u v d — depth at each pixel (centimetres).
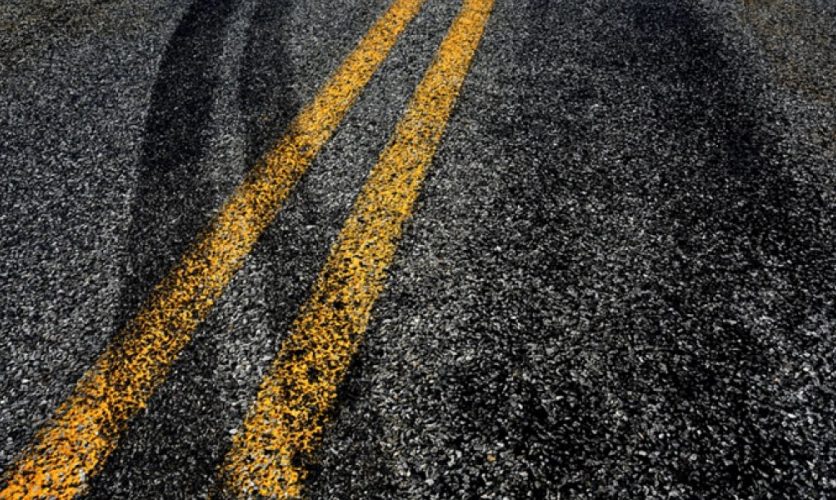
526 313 143
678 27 243
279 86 219
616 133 193
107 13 268
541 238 160
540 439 120
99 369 136
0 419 128
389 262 156
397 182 178
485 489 113
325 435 122
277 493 114
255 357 136
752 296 145
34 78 229
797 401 125
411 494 113
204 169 185
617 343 136
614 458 117
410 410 126
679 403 125
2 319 147
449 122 200
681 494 112
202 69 230
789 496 111
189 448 122
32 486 118
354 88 217
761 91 208
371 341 138
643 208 168
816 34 237
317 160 187
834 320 139
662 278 150
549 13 256
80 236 167
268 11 266
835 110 199
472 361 134
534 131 195
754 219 164
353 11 264
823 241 157
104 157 192
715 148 186
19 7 273
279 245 161
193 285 152
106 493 116
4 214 175
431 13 260
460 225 165
